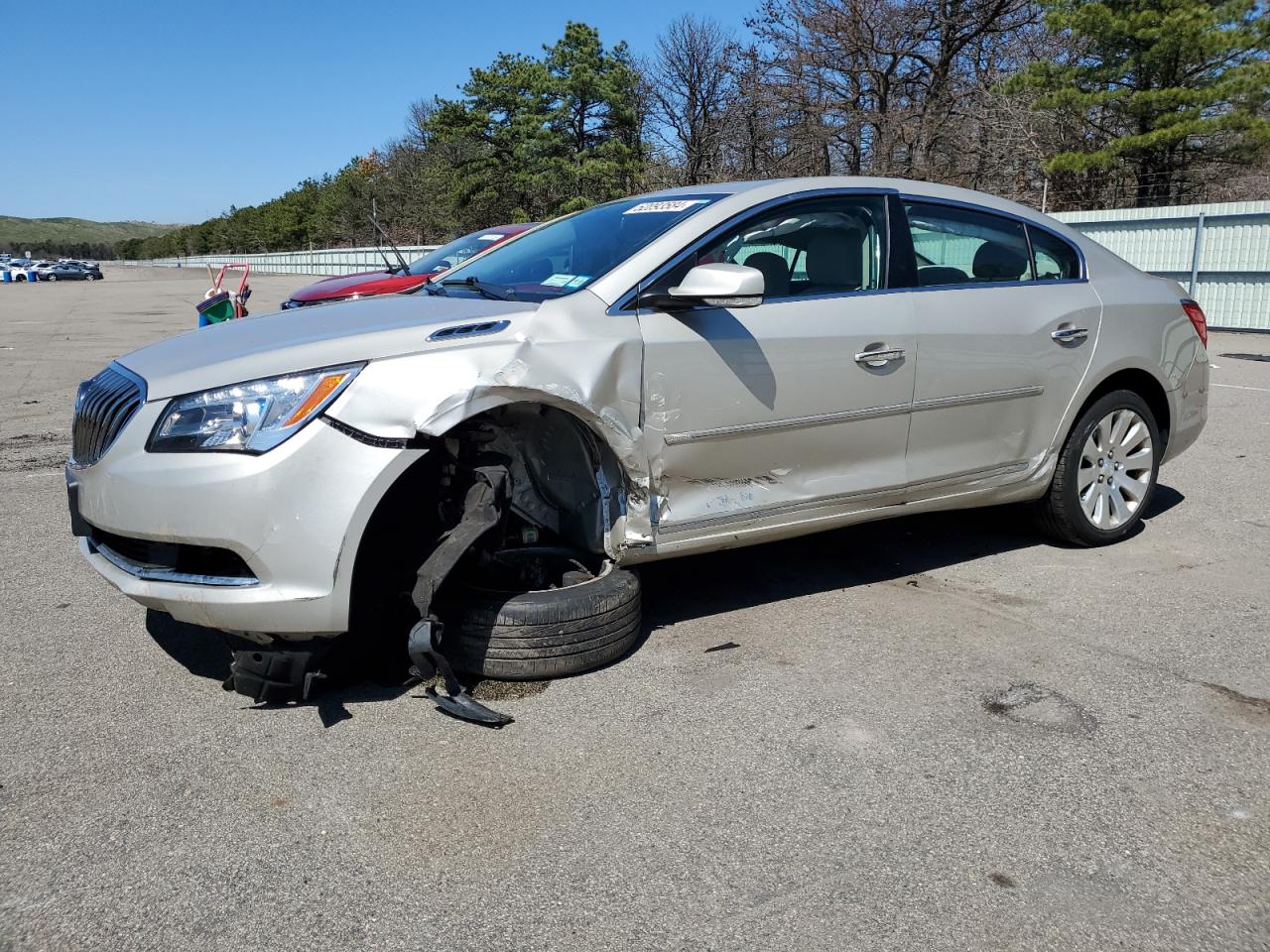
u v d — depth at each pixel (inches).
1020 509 204.2
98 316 935.0
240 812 110.0
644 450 140.6
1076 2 979.9
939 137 1243.2
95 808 110.9
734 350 146.3
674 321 142.9
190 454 121.0
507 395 127.5
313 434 120.6
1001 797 111.9
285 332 137.3
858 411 159.2
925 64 1334.9
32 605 173.5
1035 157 1109.7
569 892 96.3
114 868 100.5
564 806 110.6
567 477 150.5
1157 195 1045.8
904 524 218.7
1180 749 122.1
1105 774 116.4
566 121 1611.7
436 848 103.3
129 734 127.5
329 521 120.4
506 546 153.1
